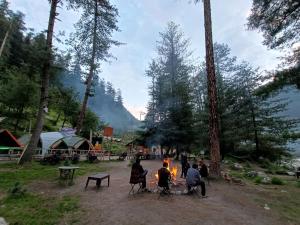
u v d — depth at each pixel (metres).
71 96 47.50
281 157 29.73
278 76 14.66
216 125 13.32
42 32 16.33
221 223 6.03
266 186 12.22
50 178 11.25
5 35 42.47
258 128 27.75
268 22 15.12
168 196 8.55
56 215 6.30
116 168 17.25
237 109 27.11
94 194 8.57
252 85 26.70
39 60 15.83
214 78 13.84
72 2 18.59
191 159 27.95
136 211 6.60
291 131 26.59
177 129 30.14
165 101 33.00
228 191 10.16
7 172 11.88
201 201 8.18
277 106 27.30
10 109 38.19
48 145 22.53
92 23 25.03
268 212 7.45
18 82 34.03
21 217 6.14
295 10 13.81
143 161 26.16
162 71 36.00
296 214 7.50
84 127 48.72
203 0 14.71
